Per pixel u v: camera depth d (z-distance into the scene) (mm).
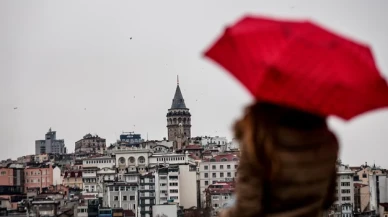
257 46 6617
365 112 6637
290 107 6660
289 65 6438
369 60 6762
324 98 6434
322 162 6699
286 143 6613
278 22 6895
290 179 6652
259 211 6816
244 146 6793
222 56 6777
